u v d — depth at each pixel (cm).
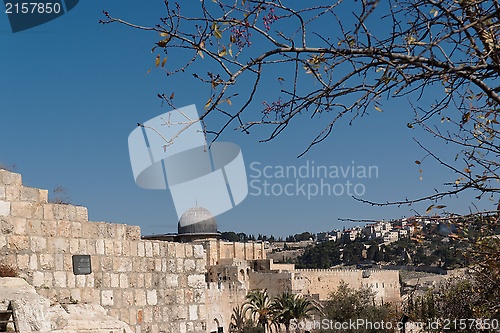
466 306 2992
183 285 2306
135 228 2172
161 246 2242
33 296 1653
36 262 1875
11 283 1755
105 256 2050
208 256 10706
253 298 8769
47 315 1638
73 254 1967
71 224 1978
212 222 11169
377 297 11250
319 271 11362
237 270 10188
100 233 2052
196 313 2328
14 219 1848
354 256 13875
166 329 2214
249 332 8406
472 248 1300
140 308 2134
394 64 785
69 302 1931
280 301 8806
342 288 7756
